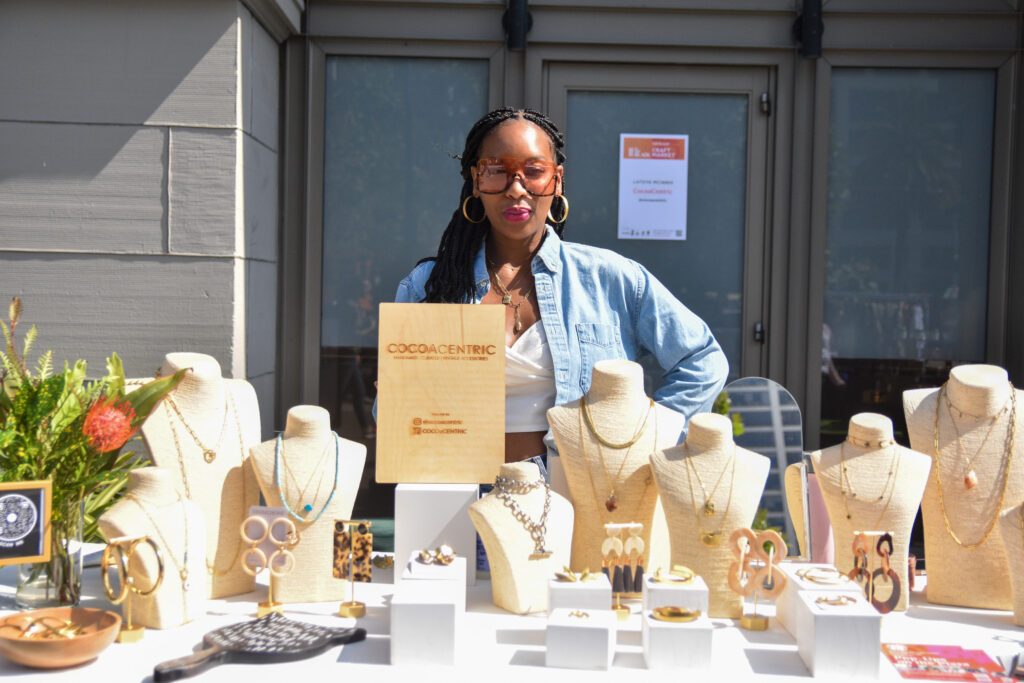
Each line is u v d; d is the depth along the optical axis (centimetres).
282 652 118
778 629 133
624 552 138
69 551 141
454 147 332
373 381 336
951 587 144
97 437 130
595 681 114
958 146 332
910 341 337
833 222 335
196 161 277
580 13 326
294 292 333
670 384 177
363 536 135
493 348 151
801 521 153
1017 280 331
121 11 274
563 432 147
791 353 336
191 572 133
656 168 335
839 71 331
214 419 147
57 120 275
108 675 115
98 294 278
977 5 326
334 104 330
